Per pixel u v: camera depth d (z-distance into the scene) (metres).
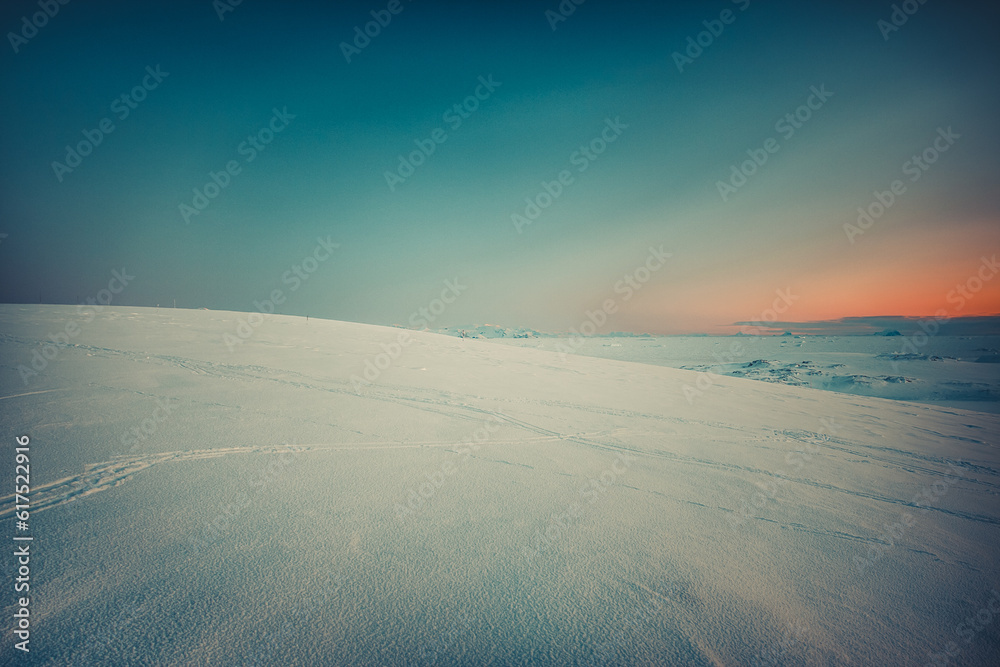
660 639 2.35
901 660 2.35
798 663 2.25
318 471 4.49
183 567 2.63
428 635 2.25
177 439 5.06
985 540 4.23
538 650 2.21
